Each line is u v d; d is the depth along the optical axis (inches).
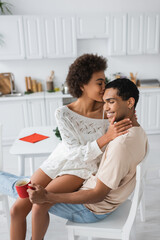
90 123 59.7
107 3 172.2
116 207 51.8
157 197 96.6
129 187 49.1
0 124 76.7
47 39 158.4
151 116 172.7
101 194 45.0
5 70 175.0
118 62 183.3
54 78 180.9
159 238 74.9
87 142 55.1
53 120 165.2
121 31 162.6
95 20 158.7
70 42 160.7
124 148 42.6
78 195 45.6
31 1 165.9
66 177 53.7
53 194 46.4
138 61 184.9
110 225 51.1
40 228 50.6
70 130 57.2
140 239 74.7
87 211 50.8
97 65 54.1
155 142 161.2
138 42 166.1
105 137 49.8
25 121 163.2
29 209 54.7
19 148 78.8
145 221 82.7
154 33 165.8
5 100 157.8
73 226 51.8
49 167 59.2
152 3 175.3
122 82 44.4
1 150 77.4
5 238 77.2
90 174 54.4
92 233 51.5
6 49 156.9
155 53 169.8
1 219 86.7
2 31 153.7
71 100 177.5
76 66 55.1
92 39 177.5
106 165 43.7
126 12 169.3
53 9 169.0
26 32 155.7
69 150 57.7
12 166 133.5
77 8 170.9
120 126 46.6
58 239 76.7
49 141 84.1
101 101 56.7
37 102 161.0
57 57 162.1
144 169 47.8
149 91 167.5
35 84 175.6
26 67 176.6
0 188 65.0
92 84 54.7
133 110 46.8
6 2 163.6
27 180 52.9
